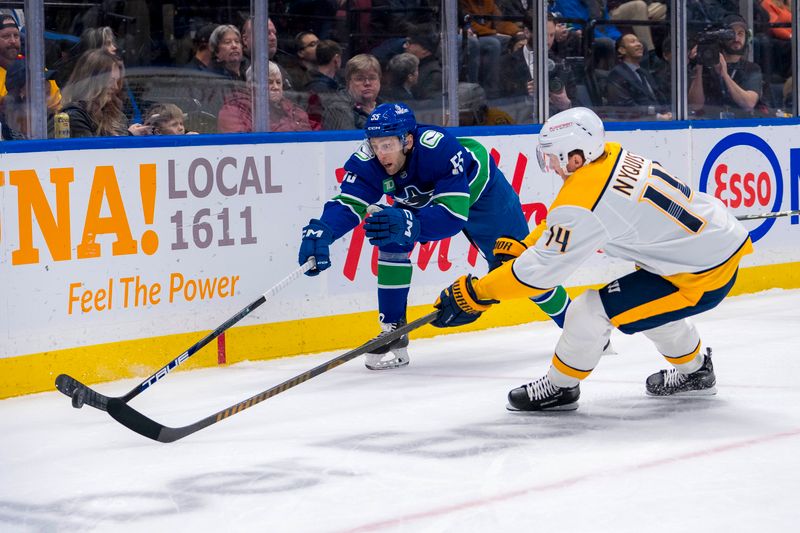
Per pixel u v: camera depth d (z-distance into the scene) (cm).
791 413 930
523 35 1540
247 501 729
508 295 898
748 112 1775
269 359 1295
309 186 1327
